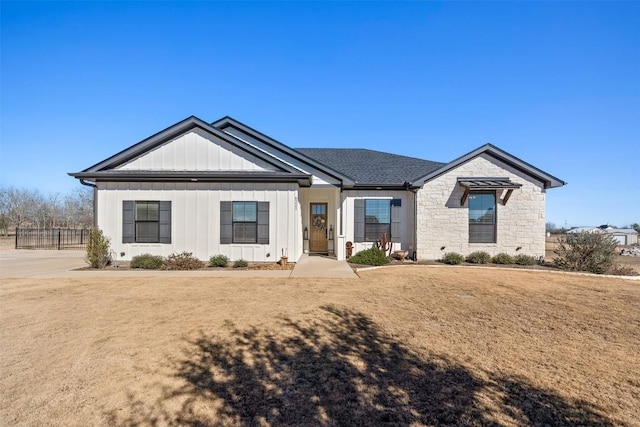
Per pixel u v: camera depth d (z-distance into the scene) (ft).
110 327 18.21
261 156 43.37
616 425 10.16
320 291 27.02
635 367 13.93
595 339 17.04
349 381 12.51
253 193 42.91
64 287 28.53
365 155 61.36
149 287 28.50
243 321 19.21
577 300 25.05
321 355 14.75
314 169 46.85
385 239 47.57
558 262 42.63
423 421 10.22
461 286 29.53
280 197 42.93
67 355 14.65
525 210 46.70
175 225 42.60
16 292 26.63
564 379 12.85
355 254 45.78
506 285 30.35
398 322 19.35
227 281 31.22
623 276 36.29
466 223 46.60
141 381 12.44
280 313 20.79
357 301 23.90
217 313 20.77
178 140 43.78
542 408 10.94
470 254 45.91
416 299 24.71
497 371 13.43
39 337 16.76
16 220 148.15
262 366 13.66
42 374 12.97
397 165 55.31
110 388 11.96
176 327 18.20
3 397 11.39
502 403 11.19
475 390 11.98
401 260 46.42
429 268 39.93
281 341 16.29
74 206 164.14
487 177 46.93
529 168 46.11
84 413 10.52
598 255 39.68
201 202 42.80
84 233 101.76
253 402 11.12
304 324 18.74
